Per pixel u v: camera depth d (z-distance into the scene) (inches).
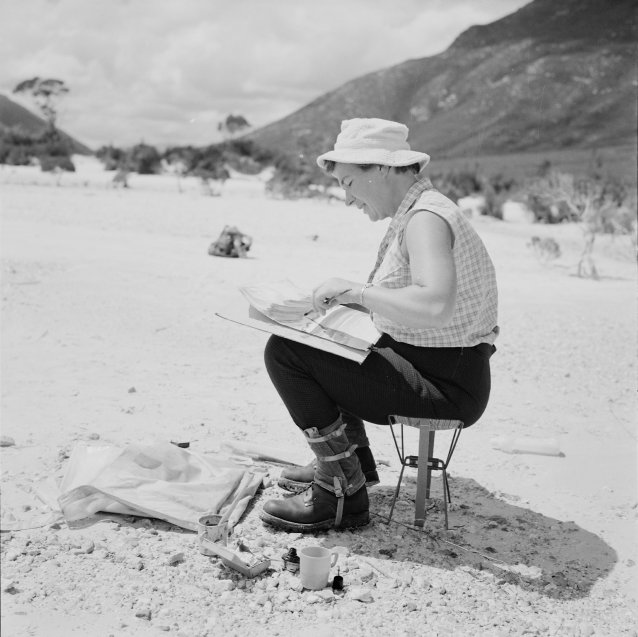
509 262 699.4
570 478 161.5
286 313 120.1
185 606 101.7
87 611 98.3
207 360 247.4
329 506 126.0
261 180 2536.9
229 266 490.0
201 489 133.0
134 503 125.0
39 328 275.4
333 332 118.3
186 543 119.2
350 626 100.7
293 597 106.9
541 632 103.0
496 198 1400.1
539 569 120.5
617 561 125.6
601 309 412.5
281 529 127.1
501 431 190.5
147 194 1470.2
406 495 146.3
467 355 118.8
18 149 2647.6
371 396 119.2
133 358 242.7
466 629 102.0
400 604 107.2
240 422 183.2
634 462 172.1
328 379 119.8
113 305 324.2
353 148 117.1
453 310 107.8
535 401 219.6
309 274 486.6
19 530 119.2
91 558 111.9
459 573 117.1
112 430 169.3
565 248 862.5
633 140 4840.1
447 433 187.2
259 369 239.6
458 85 6304.1
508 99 5910.4
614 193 924.6
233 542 121.3
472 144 5221.5
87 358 238.4
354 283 112.2
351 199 122.3
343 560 118.0
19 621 94.3
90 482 129.2
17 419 173.2
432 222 110.3
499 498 148.9
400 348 119.1
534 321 360.2
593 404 220.4
